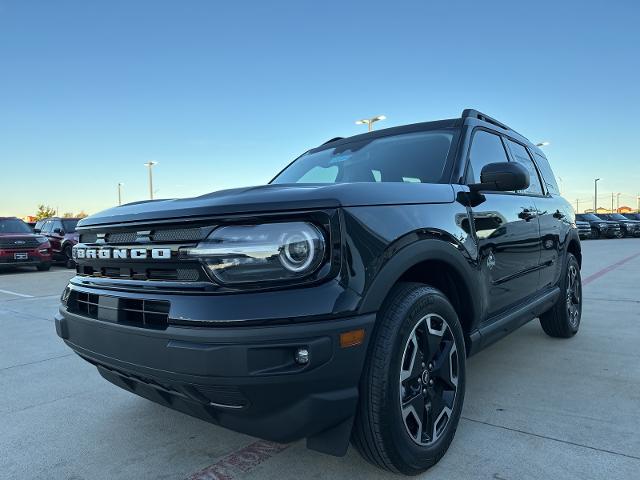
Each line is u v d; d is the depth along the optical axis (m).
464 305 2.76
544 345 4.58
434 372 2.41
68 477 2.45
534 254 3.73
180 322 1.92
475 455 2.51
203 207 1.98
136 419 3.13
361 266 1.99
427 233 2.35
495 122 3.82
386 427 2.10
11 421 3.14
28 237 13.88
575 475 2.30
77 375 4.06
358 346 1.97
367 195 2.15
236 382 1.83
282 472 2.42
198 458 2.60
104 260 2.36
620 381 3.56
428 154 3.16
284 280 1.90
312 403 1.90
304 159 3.93
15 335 5.56
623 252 16.83
